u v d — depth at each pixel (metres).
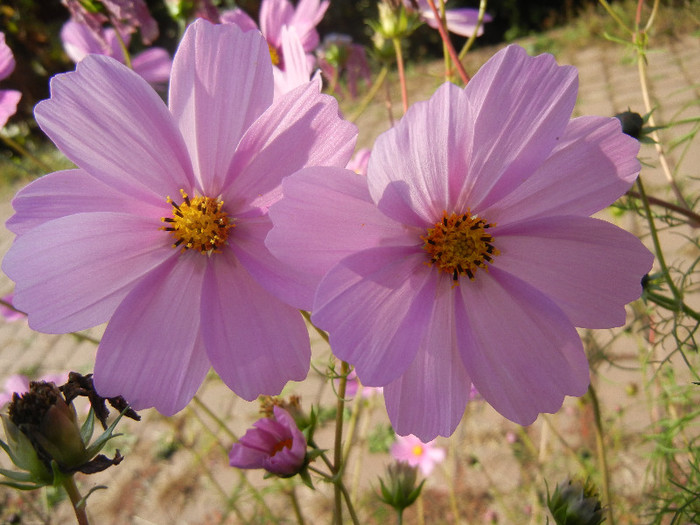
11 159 0.31
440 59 1.38
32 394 0.14
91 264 0.13
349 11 1.49
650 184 0.68
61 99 0.13
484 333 0.14
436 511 0.54
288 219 0.12
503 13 1.48
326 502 0.54
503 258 0.14
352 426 0.28
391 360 0.13
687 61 1.00
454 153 0.13
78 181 0.13
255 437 0.18
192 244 0.14
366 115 1.11
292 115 0.13
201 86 0.13
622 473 0.45
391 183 0.12
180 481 0.61
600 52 1.19
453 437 0.57
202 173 0.14
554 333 0.14
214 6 0.24
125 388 0.13
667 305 0.22
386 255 0.13
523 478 0.53
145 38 0.22
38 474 0.14
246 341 0.13
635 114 0.21
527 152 0.13
